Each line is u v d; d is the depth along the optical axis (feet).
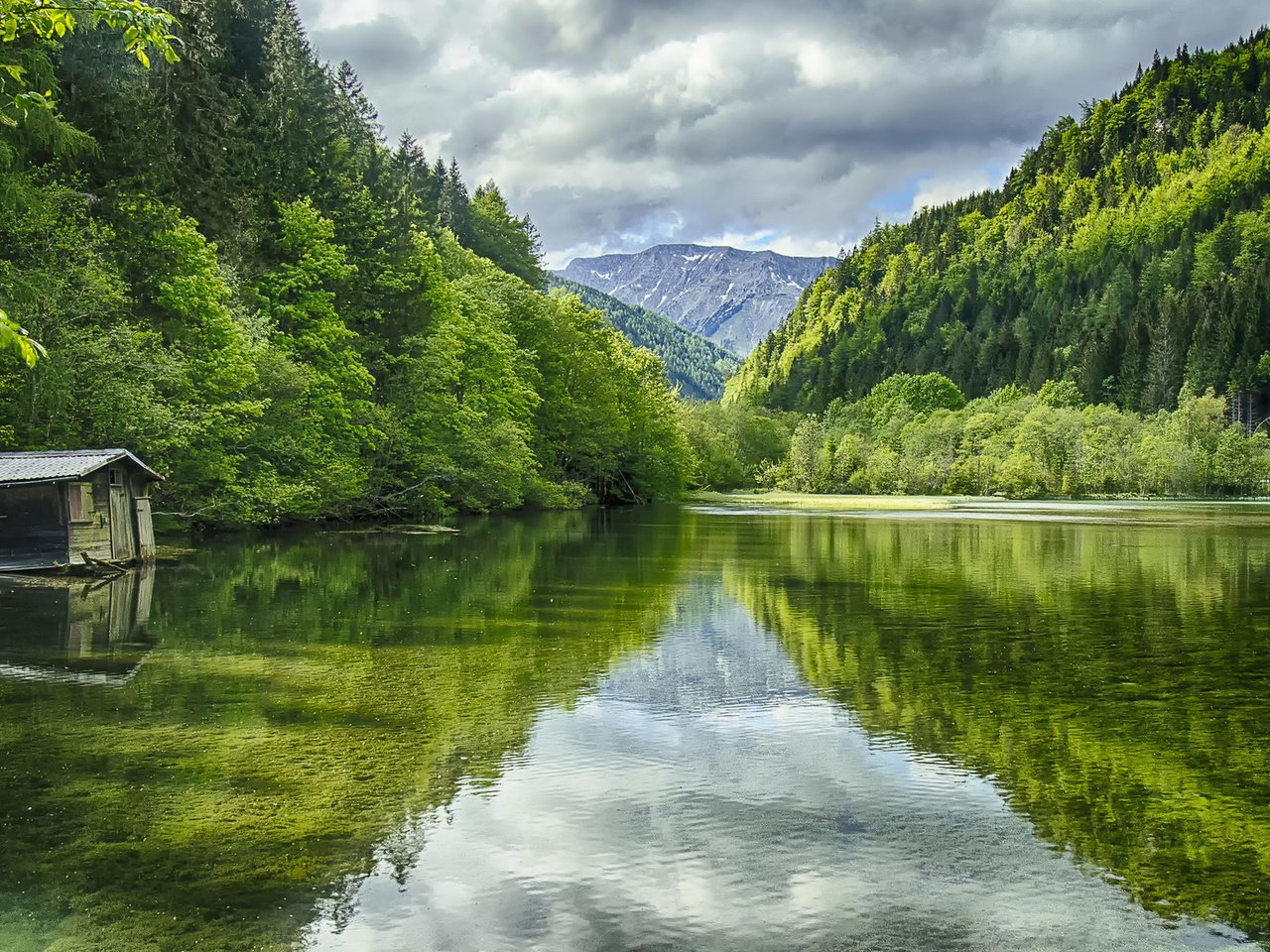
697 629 60.80
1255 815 28.68
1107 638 58.85
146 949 20.54
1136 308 638.94
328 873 24.31
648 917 22.30
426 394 168.04
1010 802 29.73
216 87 150.92
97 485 88.48
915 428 491.72
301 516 146.00
